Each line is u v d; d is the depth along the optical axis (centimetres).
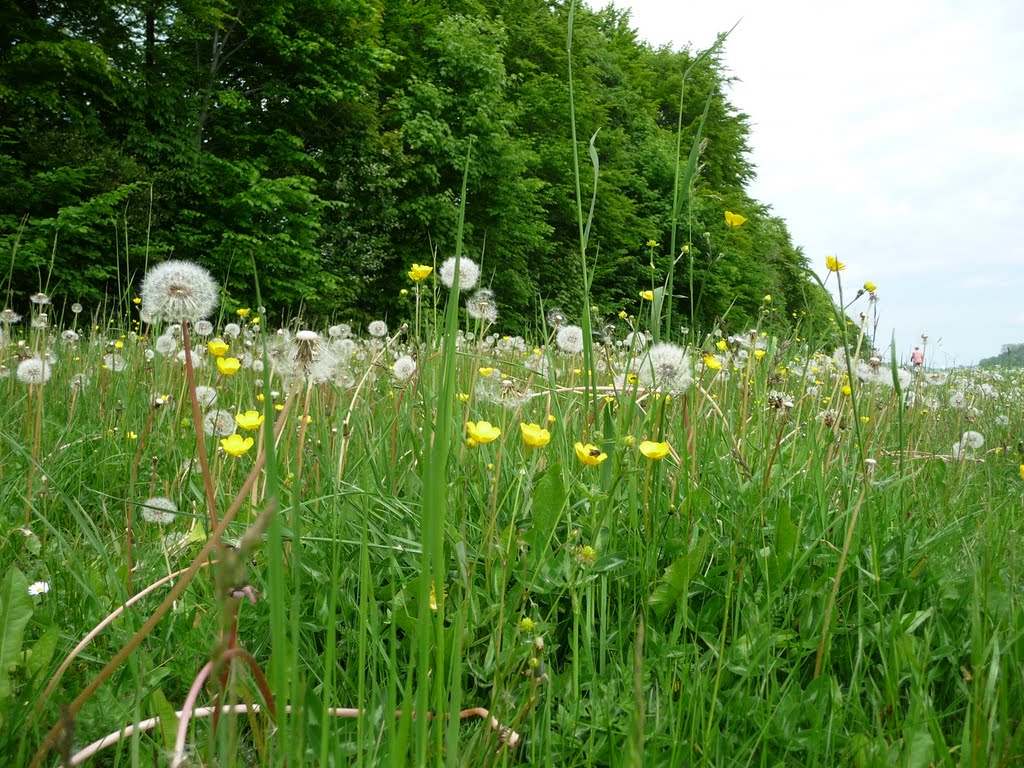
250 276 1675
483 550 184
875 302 283
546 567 184
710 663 165
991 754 126
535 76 2744
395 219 2053
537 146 2592
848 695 152
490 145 2139
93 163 1489
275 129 1903
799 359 514
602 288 2205
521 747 144
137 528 247
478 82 2273
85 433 339
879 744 131
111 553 222
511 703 144
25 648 163
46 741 98
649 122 3447
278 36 1834
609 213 2577
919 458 330
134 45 1745
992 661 132
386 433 264
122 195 1423
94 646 168
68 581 190
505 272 1983
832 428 279
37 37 1608
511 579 190
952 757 134
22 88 1523
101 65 1552
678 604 181
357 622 172
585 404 237
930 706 141
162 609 108
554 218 2506
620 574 189
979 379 753
